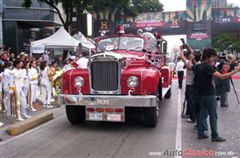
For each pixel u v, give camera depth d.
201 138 8.07
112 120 8.61
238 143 7.72
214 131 7.83
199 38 60.41
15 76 10.34
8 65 10.66
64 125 9.77
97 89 8.82
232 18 60.25
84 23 33.19
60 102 9.01
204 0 59.75
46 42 19.14
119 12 57.91
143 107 8.95
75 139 8.12
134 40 11.23
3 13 29.80
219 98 14.98
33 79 12.22
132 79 8.61
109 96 8.59
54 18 33.41
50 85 13.05
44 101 13.04
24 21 31.84
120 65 8.65
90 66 8.83
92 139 8.12
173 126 9.51
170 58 14.80
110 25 56.88
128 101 8.51
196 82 7.96
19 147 7.45
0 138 8.01
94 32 57.16
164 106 13.20
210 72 7.59
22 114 10.62
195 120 9.91
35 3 32.00
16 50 31.44
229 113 11.77
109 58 8.62
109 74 8.72
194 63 9.31
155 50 12.09
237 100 14.77
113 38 11.41
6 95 10.72
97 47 11.50
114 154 6.88
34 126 9.59
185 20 60.34
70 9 25.94
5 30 31.00
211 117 7.82
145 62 9.26
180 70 19.31
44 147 7.43
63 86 9.13
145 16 60.03
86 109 8.77
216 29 61.91
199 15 60.09
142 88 8.56
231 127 9.45
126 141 7.91
